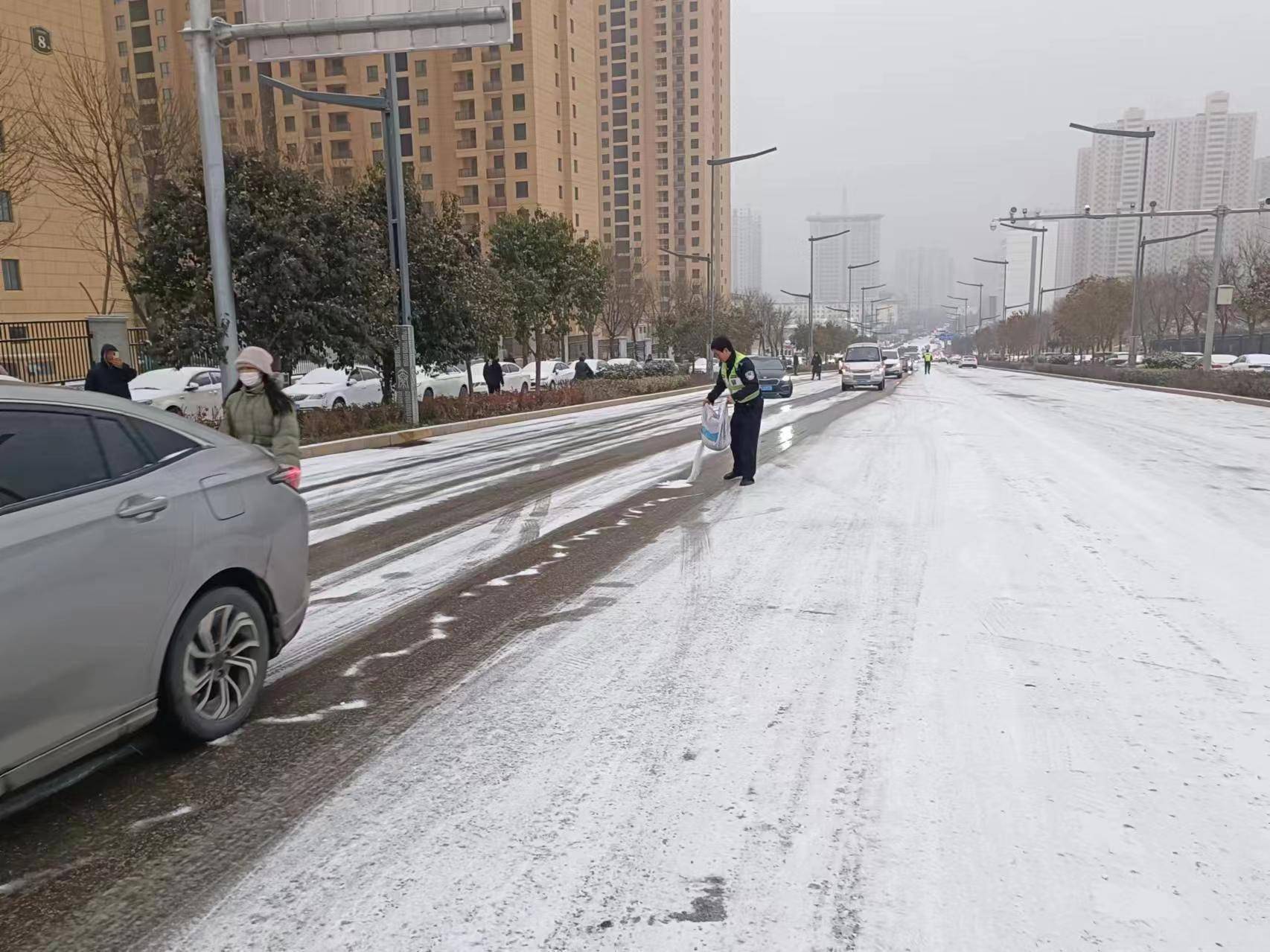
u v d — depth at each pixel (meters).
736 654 4.65
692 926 2.50
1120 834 2.92
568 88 84.62
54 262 41.69
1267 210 29.22
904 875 2.72
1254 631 4.93
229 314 13.48
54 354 24.83
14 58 37.41
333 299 16.08
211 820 3.12
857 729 3.74
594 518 8.49
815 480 10.57
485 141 80.69
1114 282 63.75
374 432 16.67
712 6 139.50
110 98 24.44
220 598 3.70
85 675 3.07
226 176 15.32
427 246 19.77
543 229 29.84
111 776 3.43
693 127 136.88
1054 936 2.43
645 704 4.04
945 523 7.96
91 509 3.16
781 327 92.62
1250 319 33.16
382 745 3.67
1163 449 13.48
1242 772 3.33
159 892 2.70
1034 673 4.33
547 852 2.87
